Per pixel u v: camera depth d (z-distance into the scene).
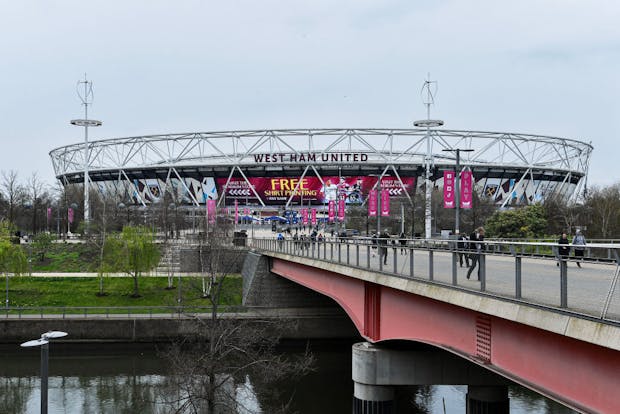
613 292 15.43
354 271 39.69
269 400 53.69
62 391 58.16
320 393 56.03
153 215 169.88
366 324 38.47
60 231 170.38
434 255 29.62
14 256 90.06
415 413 49.62
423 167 198.12
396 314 33.47
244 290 92.25
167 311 84.81
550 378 18.14
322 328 79.00
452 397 54.53
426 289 26.94
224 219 114.31
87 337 76.19
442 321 26.86
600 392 15.83
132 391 57.88
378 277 34.28
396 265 33.34
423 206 138.88
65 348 75.38
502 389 36.69
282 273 78.81
